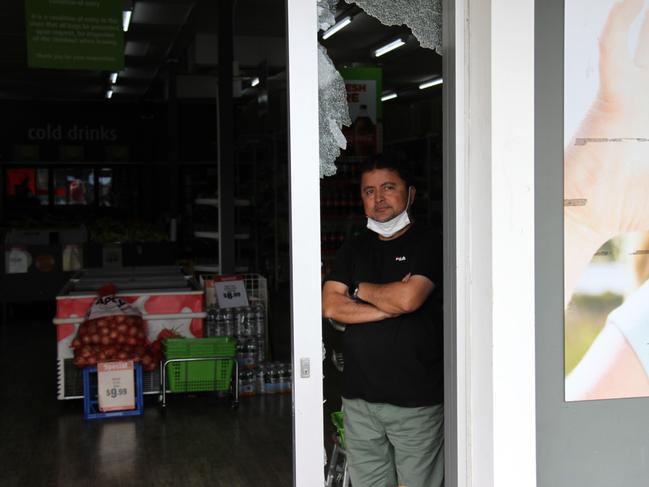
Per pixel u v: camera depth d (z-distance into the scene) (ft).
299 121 9.02
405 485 10.60
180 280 24.71
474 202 9.34
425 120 49.75
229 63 28.14
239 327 24.11
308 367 9.11
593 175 9.41
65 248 38.19
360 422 10.57
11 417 21.33
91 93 58.23
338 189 19.29
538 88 9.23
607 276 9.49
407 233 10.55
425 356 10.37
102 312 21.47
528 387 9.20
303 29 8.98
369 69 20.47
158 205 60.85
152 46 44.47
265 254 47.52
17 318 38.99
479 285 9.32
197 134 60.54
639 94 9.48
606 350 9.53
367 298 10.36
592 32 9.34
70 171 59.77
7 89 56.13
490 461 9.22
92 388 22.00
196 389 21.54
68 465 17.43
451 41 9.36
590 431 9.57
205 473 16.85
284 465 17.30
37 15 27.89
